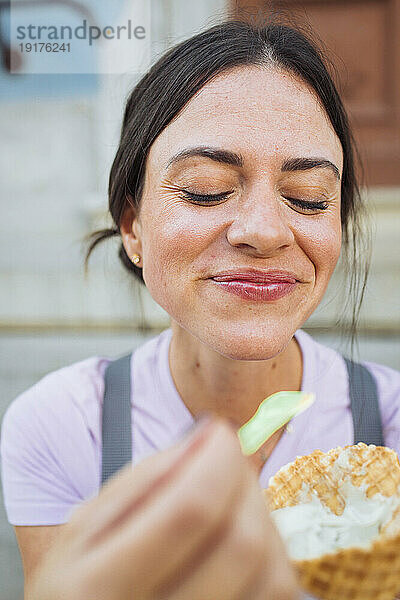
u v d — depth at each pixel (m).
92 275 1.46
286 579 0.17
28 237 1.52
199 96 0.48
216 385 0.58
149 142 0.50
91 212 1.42
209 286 0.47
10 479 0.63
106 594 0.16
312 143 0.47
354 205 0.66
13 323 1.50
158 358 0.63
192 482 0.17
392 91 1.43
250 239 0.45
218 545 0.17
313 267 0.48
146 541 0.16
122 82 1.36
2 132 1.51
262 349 0.47
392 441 0.62
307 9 1.43
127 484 0.18
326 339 1.07
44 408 0.64
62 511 0.62
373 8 1.42
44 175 1.52
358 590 0.33
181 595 0.17
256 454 0.59
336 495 0.40
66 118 1.49
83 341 1.41
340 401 0.62
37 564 0.62
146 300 1.35
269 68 0.48
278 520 0.39
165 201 0.48
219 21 0.71
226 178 0.46
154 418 0.61
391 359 1.26
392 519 0.38
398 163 1.44
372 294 1.38
